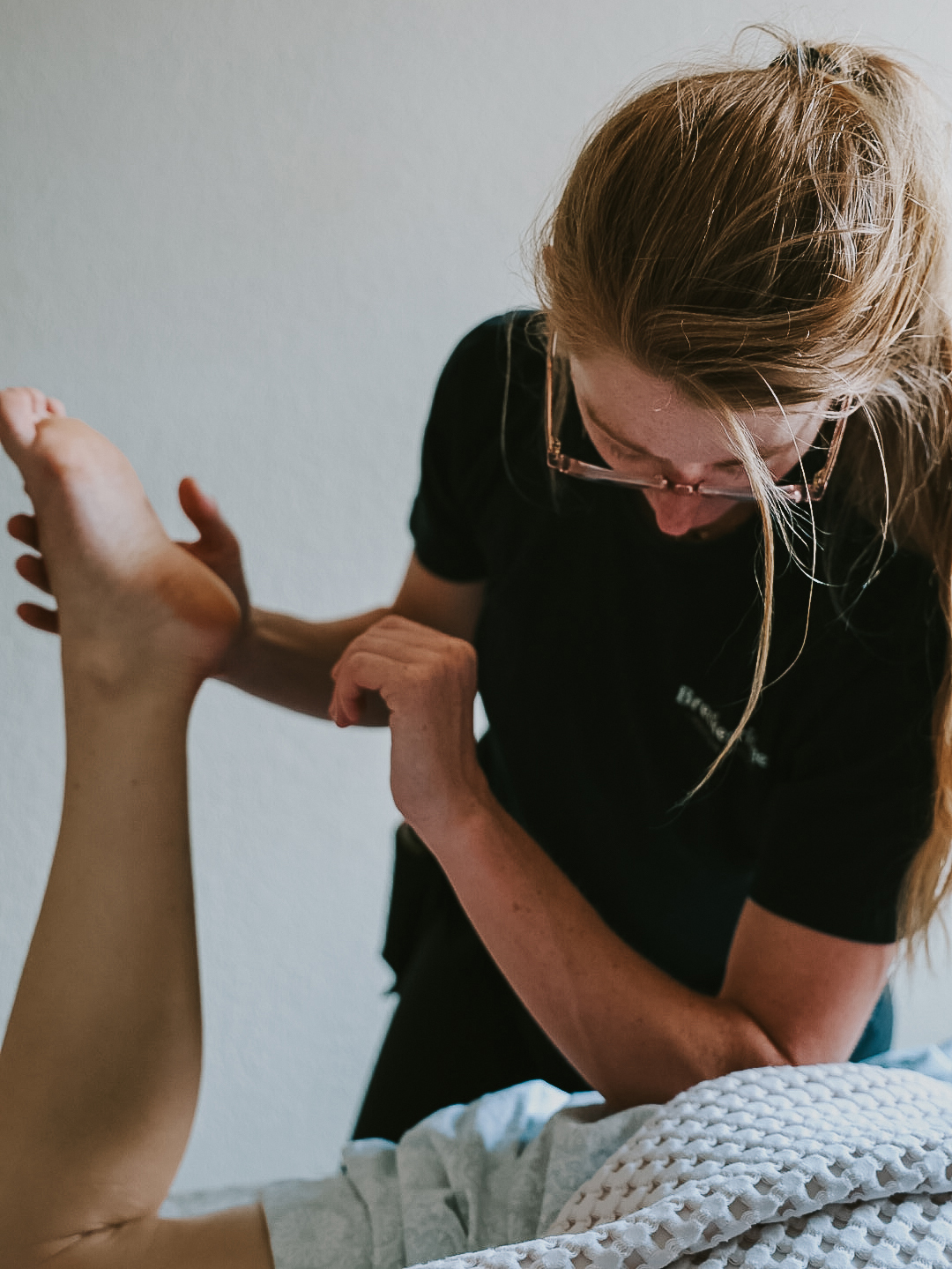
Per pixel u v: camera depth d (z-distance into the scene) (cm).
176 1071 83
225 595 88
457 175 157
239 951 176
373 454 167
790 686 85
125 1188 80
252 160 152
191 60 147
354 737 175
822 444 82
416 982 120
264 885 176
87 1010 82
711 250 59
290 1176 176
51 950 84
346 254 158
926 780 80
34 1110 80
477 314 164
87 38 145
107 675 86
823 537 84
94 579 84
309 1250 77
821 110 62
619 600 93
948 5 144
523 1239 77
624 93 77
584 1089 115
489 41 151
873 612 82
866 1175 65
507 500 99
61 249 152
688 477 70
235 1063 176
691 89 63
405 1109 117
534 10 151
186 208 153
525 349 98
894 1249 63
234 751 172
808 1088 74
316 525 168
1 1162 80
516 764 107
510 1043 117
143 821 86
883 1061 97
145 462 161
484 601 107
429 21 150
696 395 62
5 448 86
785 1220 65
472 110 154
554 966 81
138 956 84
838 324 61
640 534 88
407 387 166
